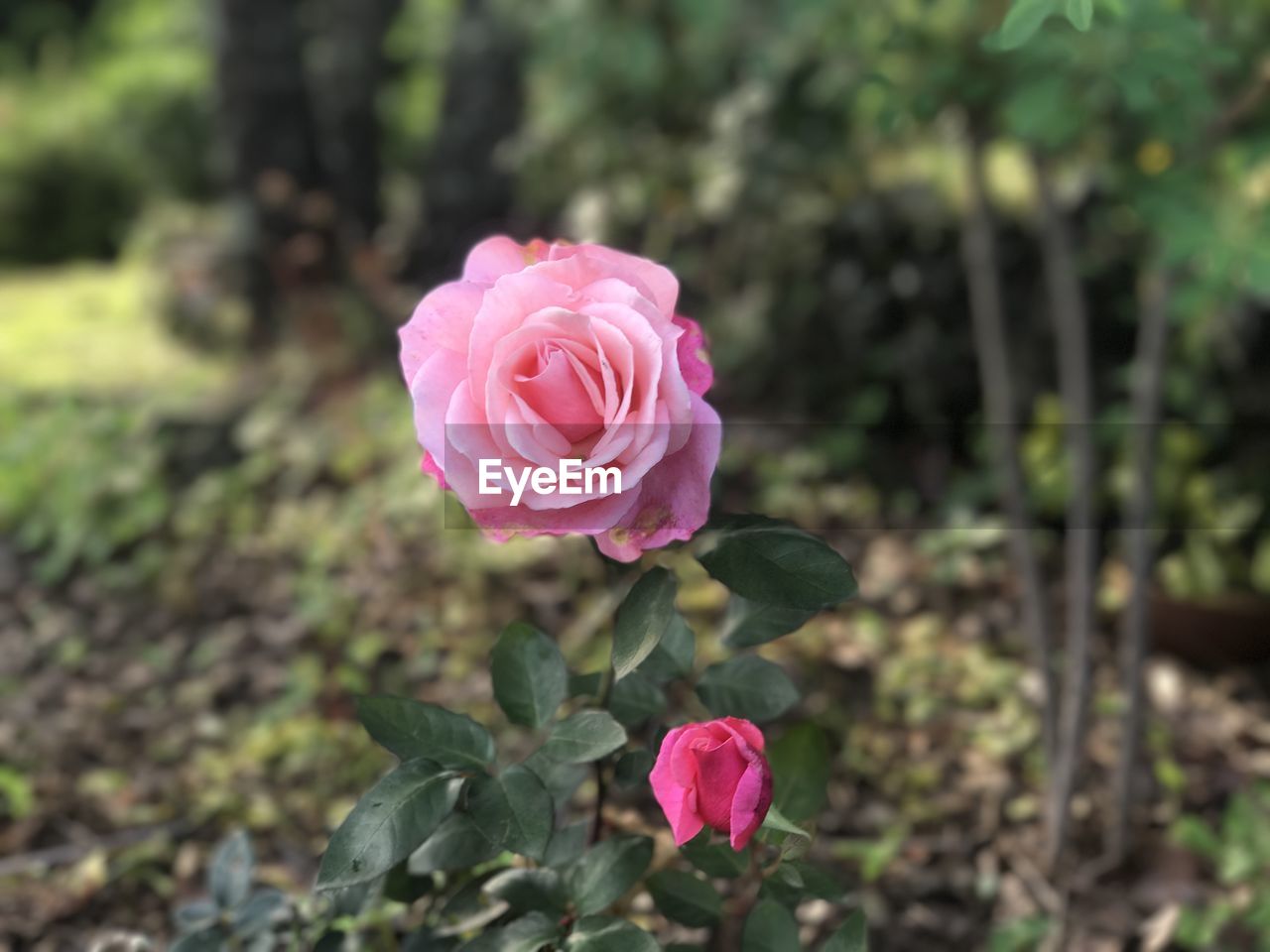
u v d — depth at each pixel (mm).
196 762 3000
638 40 5180
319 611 3564
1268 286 2244
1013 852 2631
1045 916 2430
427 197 6770
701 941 2039
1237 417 4066
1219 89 2525
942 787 2850
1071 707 2559
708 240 5008
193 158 9711
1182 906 2393
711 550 1281
